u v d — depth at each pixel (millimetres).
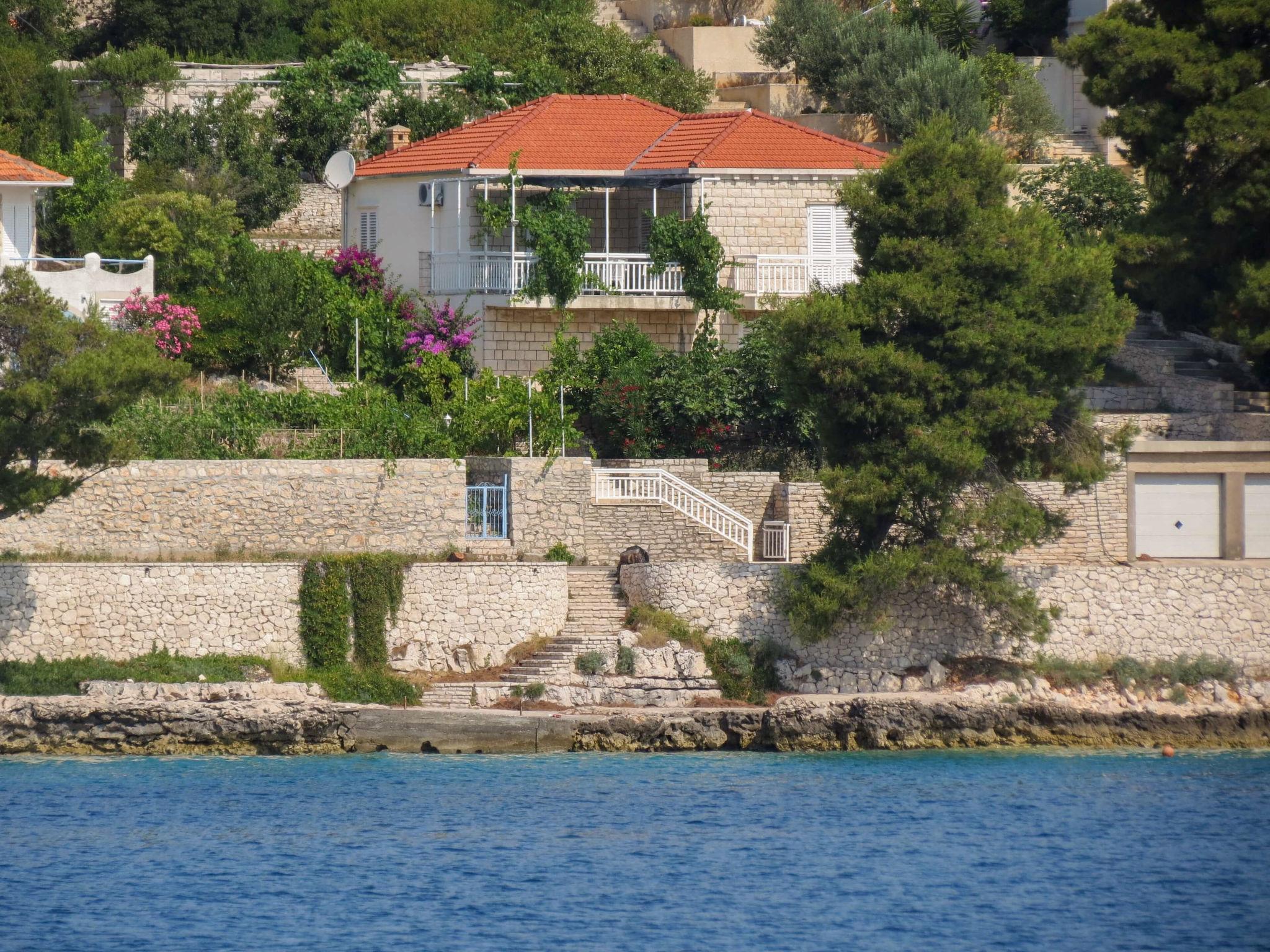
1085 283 197250
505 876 152250
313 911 143500
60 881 149625
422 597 194125
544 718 188500
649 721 189875
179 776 177500
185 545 198625
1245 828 167625
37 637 187125
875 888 151000
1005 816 170625
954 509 196125
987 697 196000
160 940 137125
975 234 198000
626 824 166125
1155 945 139125
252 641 191250
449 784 177000
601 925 141500
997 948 138000
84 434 182875
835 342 194750
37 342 181375
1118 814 171625
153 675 186125
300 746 185375
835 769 185250
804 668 197375
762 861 157000
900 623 199375
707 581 198500
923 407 194875
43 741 183625
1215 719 197000
